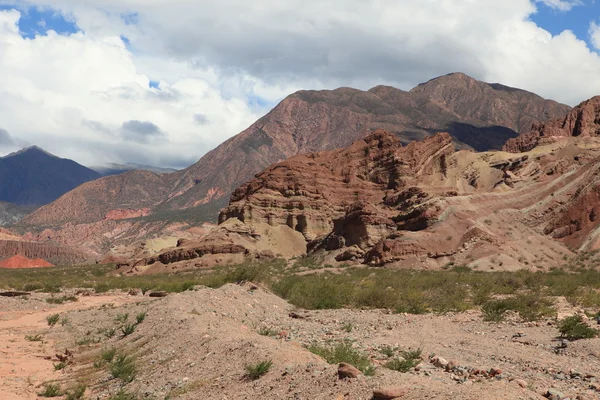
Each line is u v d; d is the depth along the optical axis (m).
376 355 17.55
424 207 107.31
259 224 153.62
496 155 175.00
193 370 16.34
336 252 117.00
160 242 190.75
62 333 27.95
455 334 23.58
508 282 57.03
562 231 105.06
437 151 175.00
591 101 184.88
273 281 39.44
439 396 10.54
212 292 28.78
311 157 178.50
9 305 38.59
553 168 125.88
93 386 17.91
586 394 13.05
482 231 98.88
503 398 10.50
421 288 52.12
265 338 18.39
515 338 22.36
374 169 173.50
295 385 12.87
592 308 31.95
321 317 28.70
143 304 33.72
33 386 18.48
